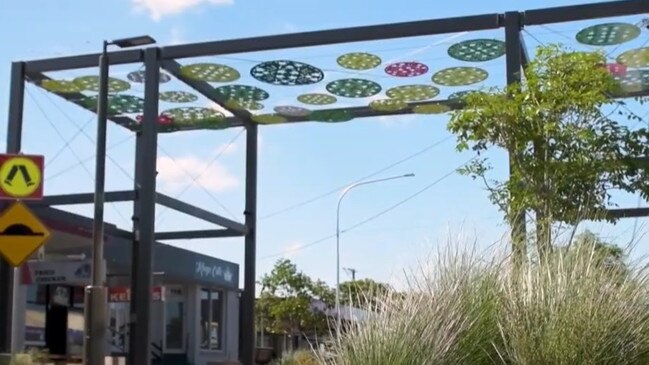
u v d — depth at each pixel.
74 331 29.52
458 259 8.49
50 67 21.53
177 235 26.12
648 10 17.31
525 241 8.91
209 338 36.69
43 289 28.33
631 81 19.25
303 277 42.47
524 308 7.74
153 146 20.53
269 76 21.27
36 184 15.75
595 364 7.37
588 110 11.38
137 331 20.12
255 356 27.55
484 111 11.54
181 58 20.53
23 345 25.30
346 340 8.20
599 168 11.23
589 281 7.70
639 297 7.63
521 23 17.84
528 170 11.38
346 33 19.20
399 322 8.04
